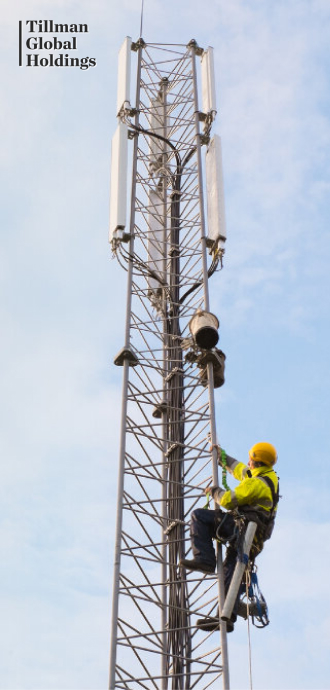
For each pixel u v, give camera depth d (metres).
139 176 17.86
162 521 15.59
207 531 13.82
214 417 15.01
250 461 14.32
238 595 13.41
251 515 13.46
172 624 14.30
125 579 14.12
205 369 15.73
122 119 18.19
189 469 15.24
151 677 13.51
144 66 19.33
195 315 15.69
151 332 16.41
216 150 17.61
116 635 13.62
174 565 14.62
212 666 13.35
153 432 15.51
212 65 19.16
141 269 16.98
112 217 16.69
